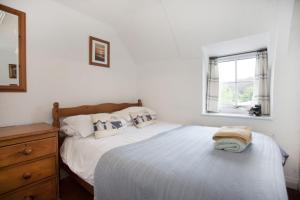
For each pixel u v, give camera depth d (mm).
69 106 2221
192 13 2074
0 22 1628
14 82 1720
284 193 796
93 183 1322
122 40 2998
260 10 1786
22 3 1767
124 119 2354
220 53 2654
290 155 1971
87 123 1913
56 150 1576
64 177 2166
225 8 1895
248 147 1444
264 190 794
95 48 2525
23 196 1360
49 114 2020
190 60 2703
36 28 1877
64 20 2129
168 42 2641
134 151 1359
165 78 2996
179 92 2846
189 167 1048
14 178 1309
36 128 1566
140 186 1021
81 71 2357
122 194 1104
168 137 1809
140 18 2428
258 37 2102
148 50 2953
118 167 1182
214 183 869
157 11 2221
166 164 1100
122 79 3045
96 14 2357
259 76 2338
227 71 2742
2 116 1668
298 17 1843
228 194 794
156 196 945
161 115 3076
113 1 2035
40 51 1920
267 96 2275
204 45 2432
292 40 1895
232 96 2705
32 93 1871
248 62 2559
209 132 2020
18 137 1312
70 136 1854
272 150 1375
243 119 2270
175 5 2037
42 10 1919
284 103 1983
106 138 1798
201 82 2619
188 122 2771
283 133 2006
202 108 2635
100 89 2643
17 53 1736
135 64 3328
